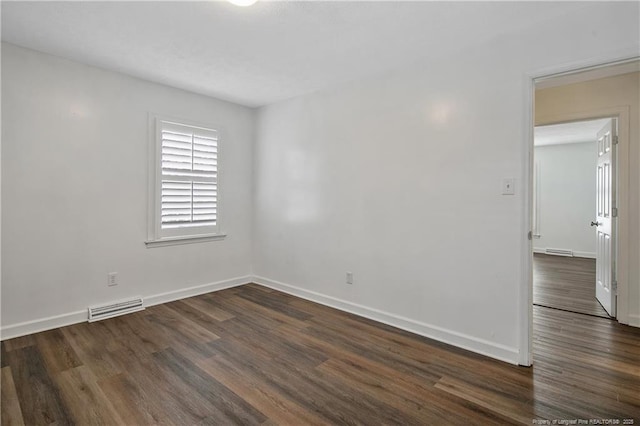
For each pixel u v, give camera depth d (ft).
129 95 10.97
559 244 22.75
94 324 9.98
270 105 14.07
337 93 11.55
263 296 13.00
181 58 9.53
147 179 11.48
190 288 12.88
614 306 10.73
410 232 9.71
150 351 8.30
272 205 14.10
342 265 11.52
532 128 7.67
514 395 6.55
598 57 6.72
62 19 7.48
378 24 7.57
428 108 9.25
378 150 10.41
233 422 5.75
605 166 11.59
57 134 9.58
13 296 9.00
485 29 7.74
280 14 7.20
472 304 8.52
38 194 9.32
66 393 6.51
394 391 6.70
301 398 6.45
